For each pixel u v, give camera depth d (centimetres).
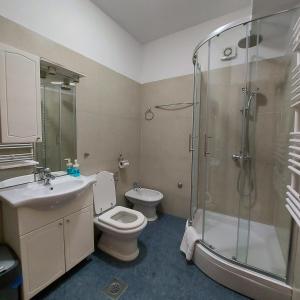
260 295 136
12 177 146
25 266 124
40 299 136
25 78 132
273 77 192
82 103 196
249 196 214
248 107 206
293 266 127
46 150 167
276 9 156
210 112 222
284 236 156
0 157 139
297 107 119
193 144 224
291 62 158
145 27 246
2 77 121
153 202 246
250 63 199
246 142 211
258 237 193
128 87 261
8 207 127
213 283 154
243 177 215
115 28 233
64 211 146
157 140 280
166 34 262
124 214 202
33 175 157
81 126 196
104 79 221
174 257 185
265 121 201
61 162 180
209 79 219
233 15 216
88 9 196
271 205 203
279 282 132
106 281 154
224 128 221
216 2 200
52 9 163
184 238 193
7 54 122
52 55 165
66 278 156
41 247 132
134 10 213
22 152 151
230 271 146
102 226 178
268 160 202
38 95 140
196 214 223
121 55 246
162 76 270
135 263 176
